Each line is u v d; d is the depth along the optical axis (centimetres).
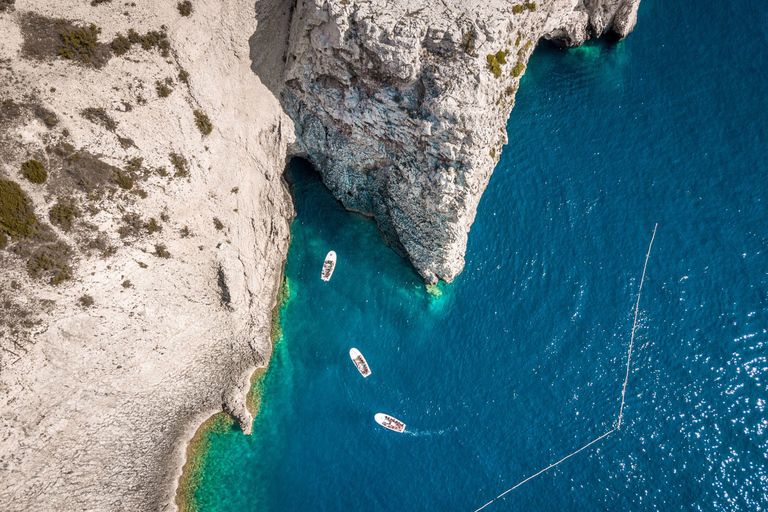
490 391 3547
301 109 3362
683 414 3453
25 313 2630
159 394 3184
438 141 2939
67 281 2708
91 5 2605
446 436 3488
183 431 3334
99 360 2894
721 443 3391
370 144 3250
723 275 3609
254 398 3528
